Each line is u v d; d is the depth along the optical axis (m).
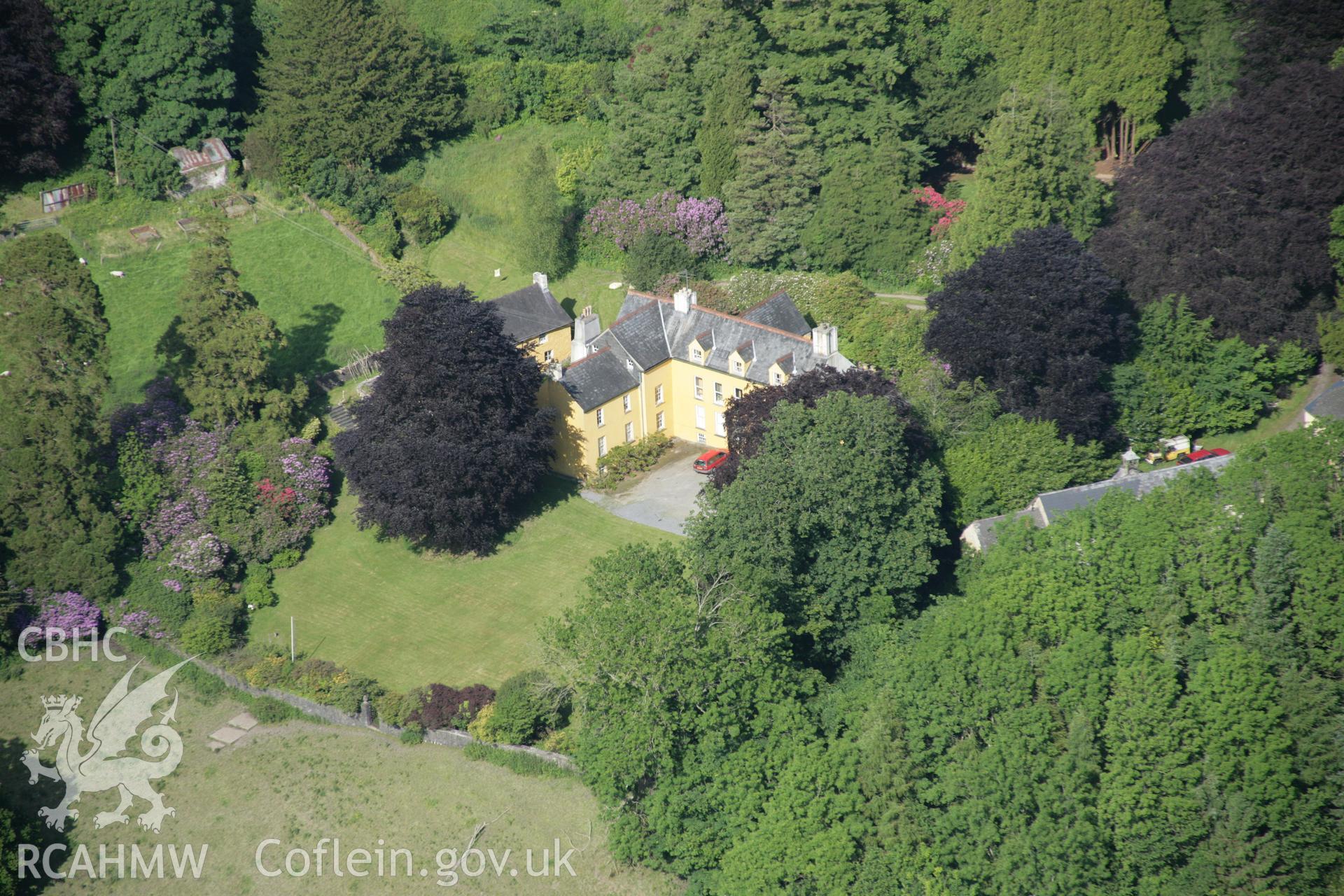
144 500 89.75
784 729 69.94
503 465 91.75
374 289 119.75
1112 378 98.25
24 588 85.50
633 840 68.00
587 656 70.12
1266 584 71.12
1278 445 78.25
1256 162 102.62
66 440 86.44
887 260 118.38
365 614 88.81
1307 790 67.06
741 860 66.00
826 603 80.38
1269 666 69.00
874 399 82.62
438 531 91.94
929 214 119.94
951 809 66.00
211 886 70.12
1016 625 71.69
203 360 96.94
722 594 75.00
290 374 108.62
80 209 121.12
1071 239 97.38
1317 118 102.44
